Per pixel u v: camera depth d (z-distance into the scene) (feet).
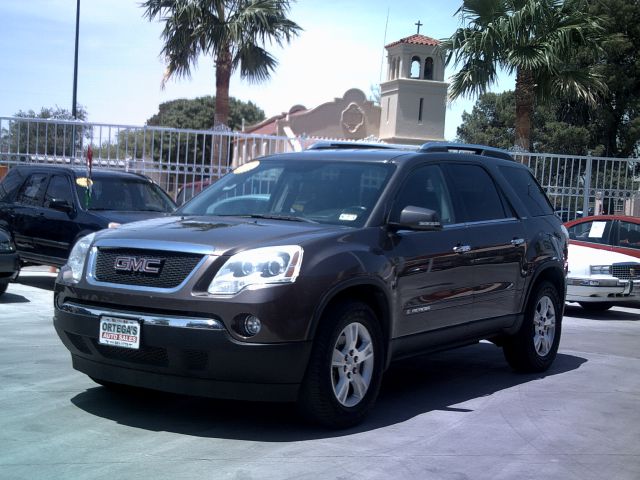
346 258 17.66
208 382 16.51
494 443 17.67
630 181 57.00
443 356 27.91
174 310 16.47
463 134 143.23
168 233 17.70
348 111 149.48
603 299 39.93
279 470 15.10
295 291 16.48
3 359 23.65
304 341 16.60
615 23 105.40
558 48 58.65
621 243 44.32
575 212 56.70
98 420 17.93
